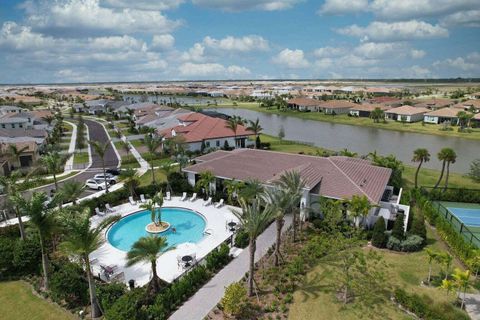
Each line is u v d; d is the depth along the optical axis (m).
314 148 78.50
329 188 36.44
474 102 133.38
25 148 58.78
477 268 25.00
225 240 31.31
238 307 21.58
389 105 153.62
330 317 21.50
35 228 23.73
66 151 77.50
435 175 55.78
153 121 99.62
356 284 23.66
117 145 83.31
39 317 22.39
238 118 106.50
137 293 22.69
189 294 24.17
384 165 46.41
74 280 23.47
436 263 27.77
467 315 21.41
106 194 42.12
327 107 150.25
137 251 22.64
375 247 30.75
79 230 20.41
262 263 28.05
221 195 42.50
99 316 22.22
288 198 25.94
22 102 171.62
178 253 29.98
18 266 26.84
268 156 46.53
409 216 34.88
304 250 29.69
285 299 23.08
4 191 33.19
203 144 70.94
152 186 45.41
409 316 21.56
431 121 119.06
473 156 73.38
